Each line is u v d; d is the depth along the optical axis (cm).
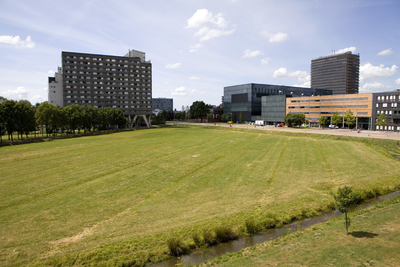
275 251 1711
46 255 1688
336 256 1562
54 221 2212
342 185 3206
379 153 5428
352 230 1970
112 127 14175
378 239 1775
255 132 10981
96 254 1703
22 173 3781
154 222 2197
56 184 3262
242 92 18812
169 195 2894
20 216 2311
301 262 1516
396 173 3775
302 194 2897
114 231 2034
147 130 12825
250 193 2955
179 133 10700
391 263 1446
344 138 7825
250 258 1638
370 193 2938
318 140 7738
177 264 1670
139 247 1800
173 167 4206
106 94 14112
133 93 14825
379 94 11400
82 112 10081
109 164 4403
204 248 1869
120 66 14388
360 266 1427
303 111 14725
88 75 13638
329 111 13475
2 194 2883
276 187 3169
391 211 2350
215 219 2239
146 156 5138
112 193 2950
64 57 13100
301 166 4278
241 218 2266
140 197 2828
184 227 2083
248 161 4681
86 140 8012
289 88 19812
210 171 3956
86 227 2106
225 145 6744
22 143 7206
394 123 10869
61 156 5112
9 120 7244
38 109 8669
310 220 2331
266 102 16812
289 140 7794
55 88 15025
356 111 12306
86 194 2906
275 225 2208
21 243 1842
